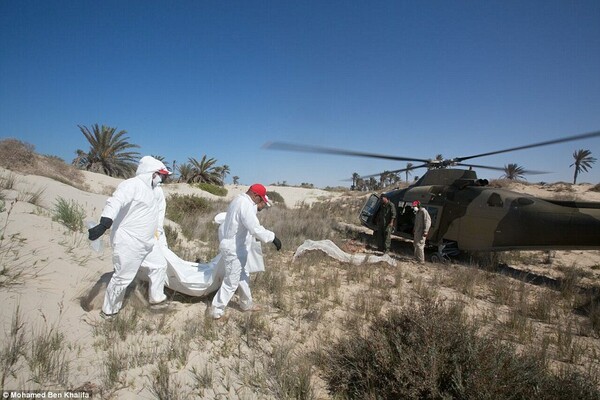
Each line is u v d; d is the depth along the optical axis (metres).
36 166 16.53
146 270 4.09
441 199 9.23
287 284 5.80
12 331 2.97
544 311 5.34
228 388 2.96
